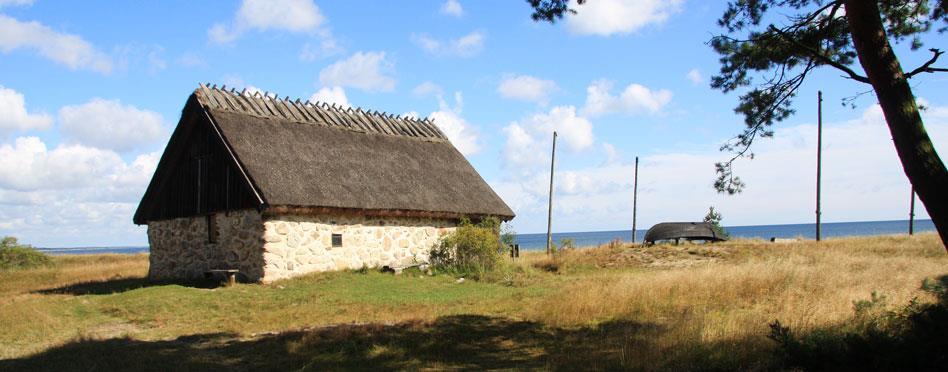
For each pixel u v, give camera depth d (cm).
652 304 1467
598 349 1071
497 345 1138
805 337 918
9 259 3331
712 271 1789
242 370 982
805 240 3372
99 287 2156
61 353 1094
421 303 1662
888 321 962
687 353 955
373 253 2331
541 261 2797
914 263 2077
